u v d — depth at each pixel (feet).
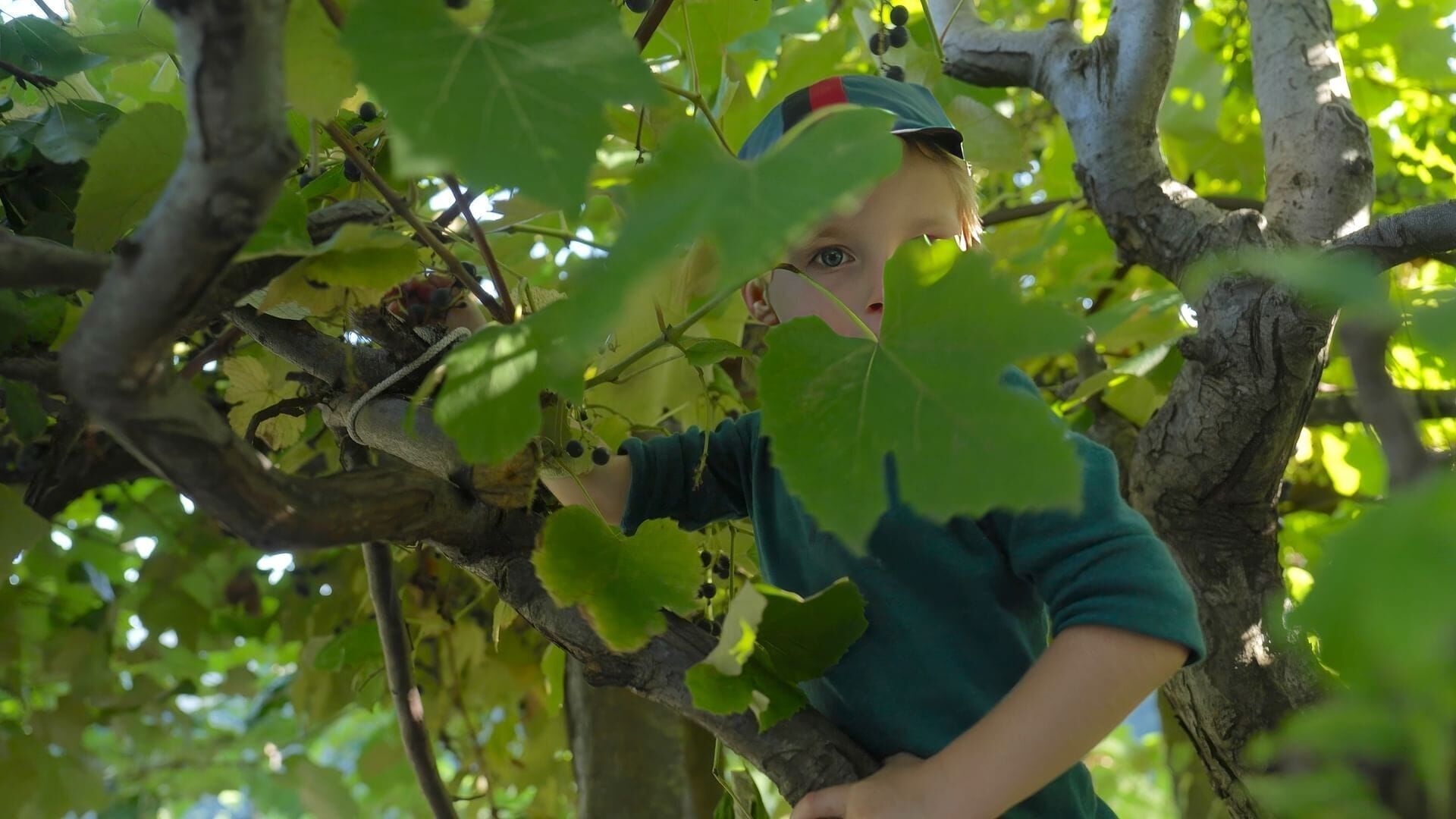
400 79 1.86
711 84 4.88
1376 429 1.32
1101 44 5.20
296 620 7.98
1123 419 5.70
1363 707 1.23
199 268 1.77
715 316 4.69
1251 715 4.38
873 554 3.54
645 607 2.90
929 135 3.84
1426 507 1.03
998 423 2.07
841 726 3.55
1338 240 3.98
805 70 5.52
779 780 3.17
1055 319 2.11
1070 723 2.95
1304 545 7.00
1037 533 3.28
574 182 1.84
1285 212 4.68
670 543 2.94
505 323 2.83
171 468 2.13
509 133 1.85
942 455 2.10
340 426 3.51
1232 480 4.50
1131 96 5.03
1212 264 1.34
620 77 1.90
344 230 2.41
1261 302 4.18
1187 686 4.55
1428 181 6.99
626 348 4.29
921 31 6.27
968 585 3.47
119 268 1.80
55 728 7.34
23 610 7.70
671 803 6.24
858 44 6.61
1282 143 4.88
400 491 2.79
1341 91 4.90
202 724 10.31
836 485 2.16
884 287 2.29
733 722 3.19
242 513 2.28
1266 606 4.38
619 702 6.41
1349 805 1.37
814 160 1.84
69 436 4.13
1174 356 5.92
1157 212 4.87
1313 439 6.96
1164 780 14.71
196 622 7.89
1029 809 3.49
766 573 3.98
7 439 5.86
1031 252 6.89
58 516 7.58
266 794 11.04
